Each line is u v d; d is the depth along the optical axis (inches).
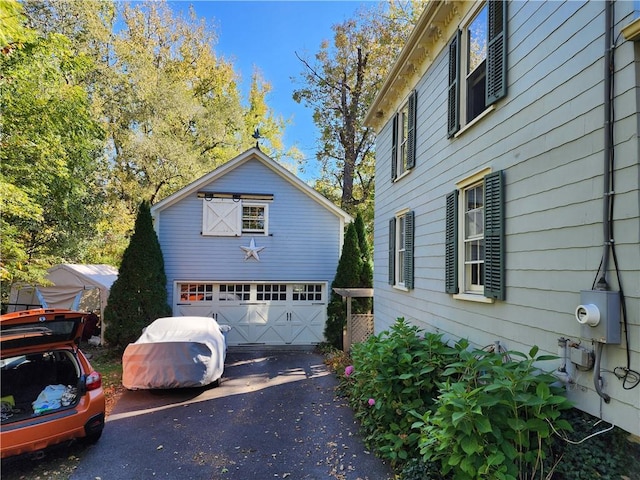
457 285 204.7
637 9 106.3
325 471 163.5
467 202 208.7
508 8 168.2
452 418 119.3
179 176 713.0
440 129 239.6
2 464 170.6
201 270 475.5
